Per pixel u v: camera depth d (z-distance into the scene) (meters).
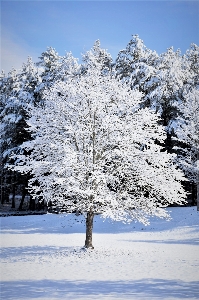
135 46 35.91
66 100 19.45
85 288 11.05
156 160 18.52
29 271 14.01
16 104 36.44
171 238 24.16
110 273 13.41
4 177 45.53
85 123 18.80
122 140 18.00
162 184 18.47
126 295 10.03
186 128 30.42
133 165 18.17
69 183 17.47
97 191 17.50
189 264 15.12
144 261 15.92
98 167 17.19
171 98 34.41
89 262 15.82
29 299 9.62
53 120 18.47
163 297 9.72
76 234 27.41
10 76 46.31
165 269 14.07
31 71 38.22
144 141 18.78
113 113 19.31
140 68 33.94
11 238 25.39
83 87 18.83
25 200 59.62
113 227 30.34
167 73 33.66
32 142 18.55
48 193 18.06
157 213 18.75
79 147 18.92
